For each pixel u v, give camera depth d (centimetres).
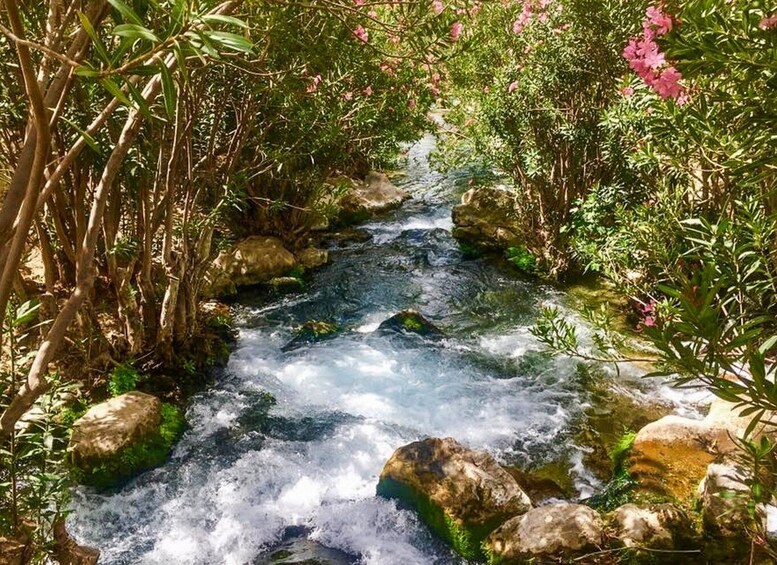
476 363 561
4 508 251
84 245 202
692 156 366
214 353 555
